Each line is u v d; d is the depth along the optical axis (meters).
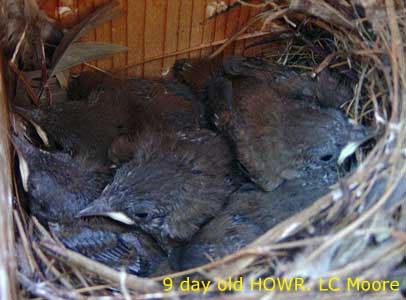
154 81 0.19
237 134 0.17
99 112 0.18
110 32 0.18
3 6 0.17
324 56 0.19
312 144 0.17
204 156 0.17
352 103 0.17
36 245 0.15
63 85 0.19
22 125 0.17
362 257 0.13
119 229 0.16
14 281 0.13
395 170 0.14
